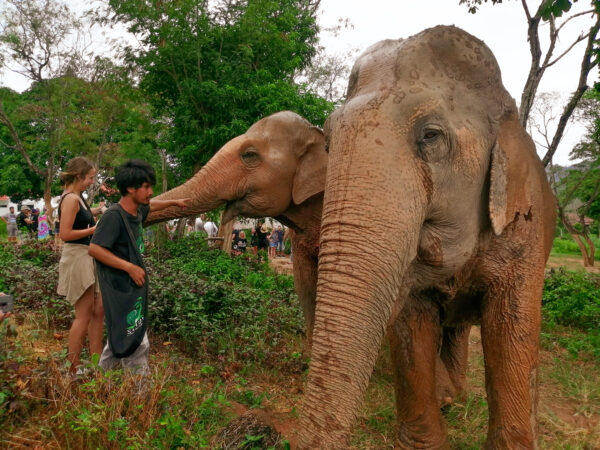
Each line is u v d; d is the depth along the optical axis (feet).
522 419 8.88
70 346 12.06
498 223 8.11
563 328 23.94
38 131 88.58
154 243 41.06
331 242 6.84
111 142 71.15
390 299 6.84
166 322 17.63
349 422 6.16
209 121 41.75
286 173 14.98
